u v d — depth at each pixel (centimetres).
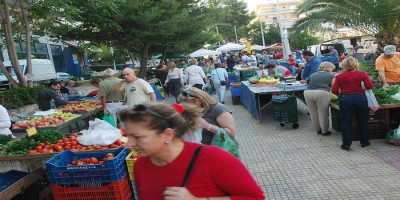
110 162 440
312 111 891
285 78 1193
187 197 200
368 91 729
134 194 475
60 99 1123
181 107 232
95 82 1089
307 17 1941
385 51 903
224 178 206
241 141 905
